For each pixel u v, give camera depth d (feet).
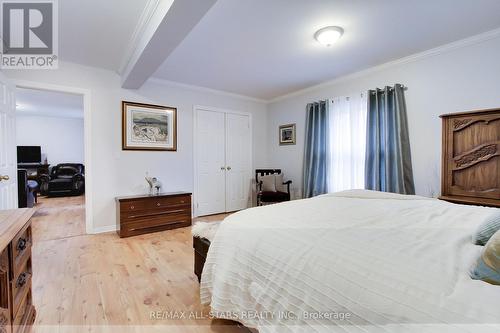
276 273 3.38
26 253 4.25
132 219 10.47
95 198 10.82
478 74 8.30
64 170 22.72
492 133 6.82
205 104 14.21
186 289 6.26
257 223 4.42
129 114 11.58
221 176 14.97
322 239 3.44
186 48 9.02
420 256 2.78
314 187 13.24
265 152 16.99
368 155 10.91
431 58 9.35
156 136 12.42
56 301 5.69
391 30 7.84
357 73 11.51
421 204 5.82
